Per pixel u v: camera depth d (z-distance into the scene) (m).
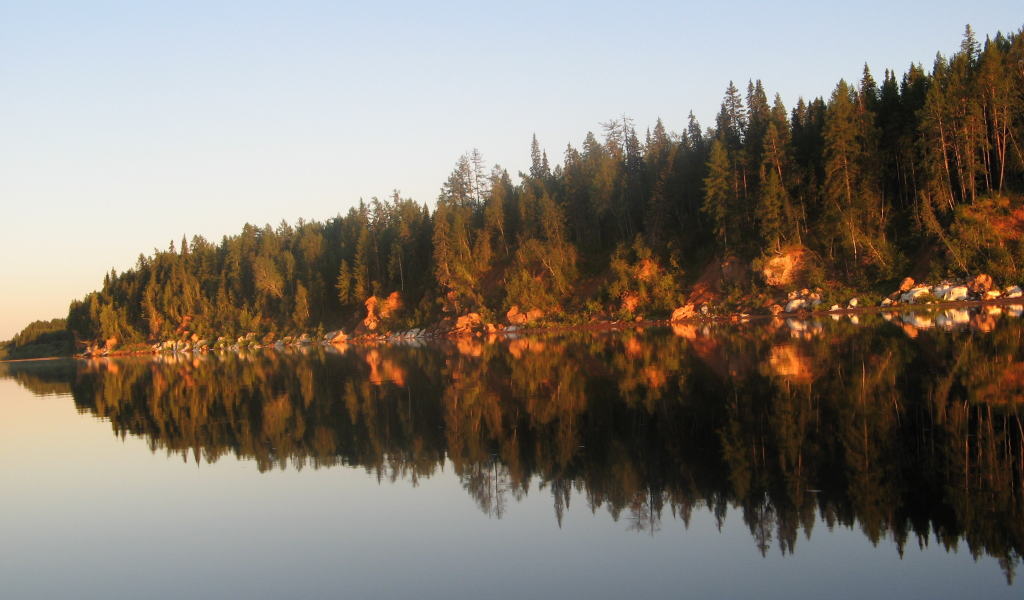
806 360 24.77
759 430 14.46
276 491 13.27
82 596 9.02
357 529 10.77
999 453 11.33
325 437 18.33
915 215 59.69
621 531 9.76
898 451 11.92
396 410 22.03
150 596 8.86
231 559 9.94
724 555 8.64
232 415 23.91
